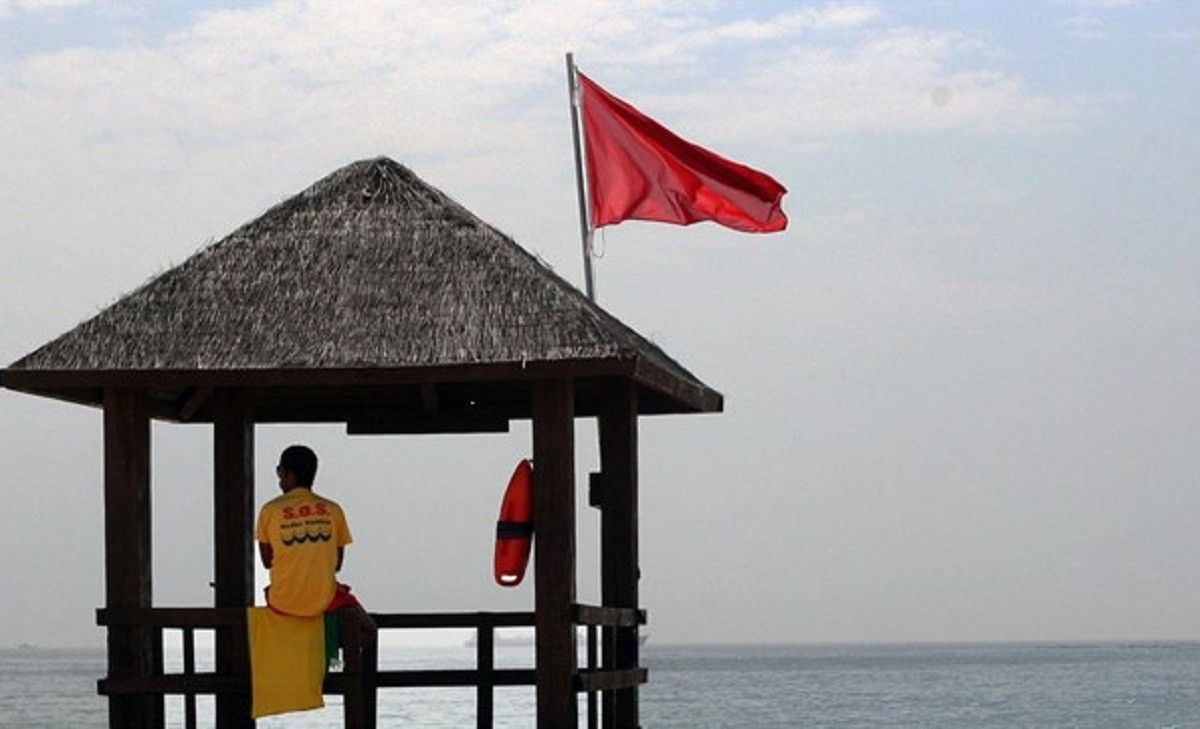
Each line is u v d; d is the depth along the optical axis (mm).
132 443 18688
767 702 124125
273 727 28938
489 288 18719
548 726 18266
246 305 18812
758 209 27594
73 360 18484
